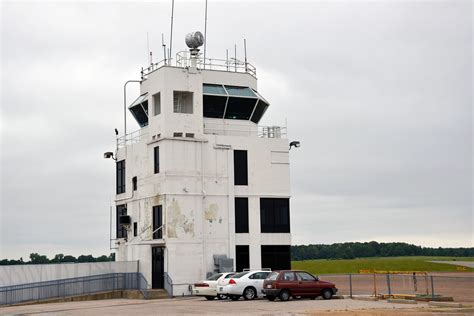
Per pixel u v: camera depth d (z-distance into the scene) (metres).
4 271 47.75
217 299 45.44
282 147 56.09
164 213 50.94
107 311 35.84
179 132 52.50
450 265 145.25
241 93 55.94
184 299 47.28
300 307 34.97
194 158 52.44
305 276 41.47
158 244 51.47
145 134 57.06
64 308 39.94
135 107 57.88
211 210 52.44
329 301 39.94
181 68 53.41
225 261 51.22
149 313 33.34
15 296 47.41
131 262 53.53
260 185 54.69
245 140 54.66
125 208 57.69
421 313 30.38
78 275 50.88
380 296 41.91
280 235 54.84
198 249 51.44
